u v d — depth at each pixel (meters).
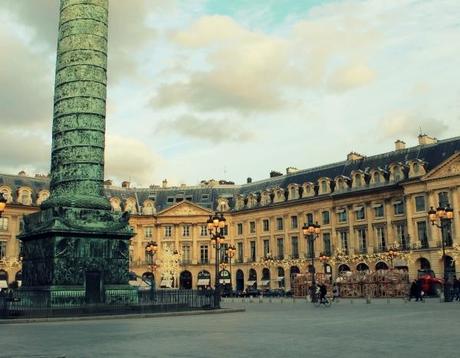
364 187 60.94
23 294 23.77
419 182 55.25
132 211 76.50
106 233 25.66
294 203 67.12
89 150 26.08
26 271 26.86
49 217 25.38
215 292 26.66
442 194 53.66
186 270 74.50
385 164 61.06
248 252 72.25
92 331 15.31
